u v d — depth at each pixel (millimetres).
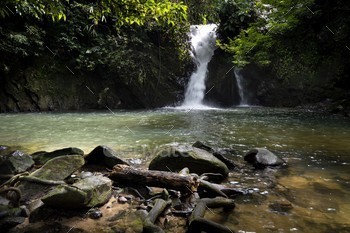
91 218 2850
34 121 10008
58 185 3219
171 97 16156
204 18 9258
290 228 2656
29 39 13266
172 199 3281
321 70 14750
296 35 9844
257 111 13125
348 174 4156
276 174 4215
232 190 3467
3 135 7285
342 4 8500
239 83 16250
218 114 12086
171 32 15008
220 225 2564
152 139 6754
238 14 15297
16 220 2725
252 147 5922
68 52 14859
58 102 14055
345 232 2580
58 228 2650
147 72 15688
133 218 2832
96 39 15188
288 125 8844
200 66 17266
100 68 15273
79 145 6090
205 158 4094
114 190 3504
